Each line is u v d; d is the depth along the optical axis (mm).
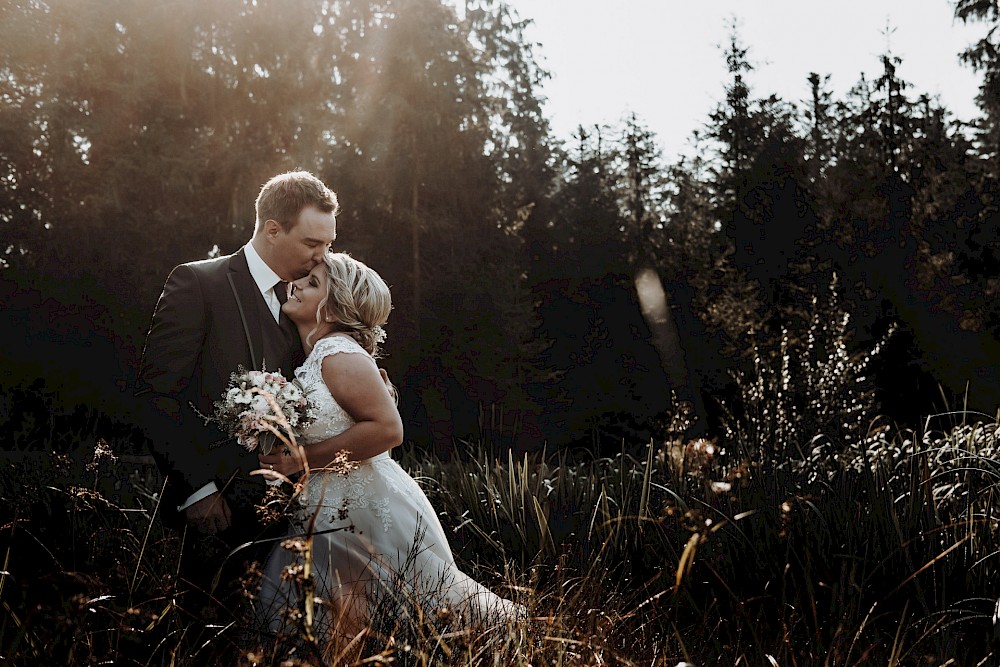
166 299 3076
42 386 11133
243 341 3094
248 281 3150
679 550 3426
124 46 17453
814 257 18938
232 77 18250
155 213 15953
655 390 19438
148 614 2211
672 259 23188
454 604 2820
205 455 2951
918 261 19062
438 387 18141
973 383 13633
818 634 2607
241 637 2379
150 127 17000
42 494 3252
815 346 5520
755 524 3473
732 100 24469
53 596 2396
